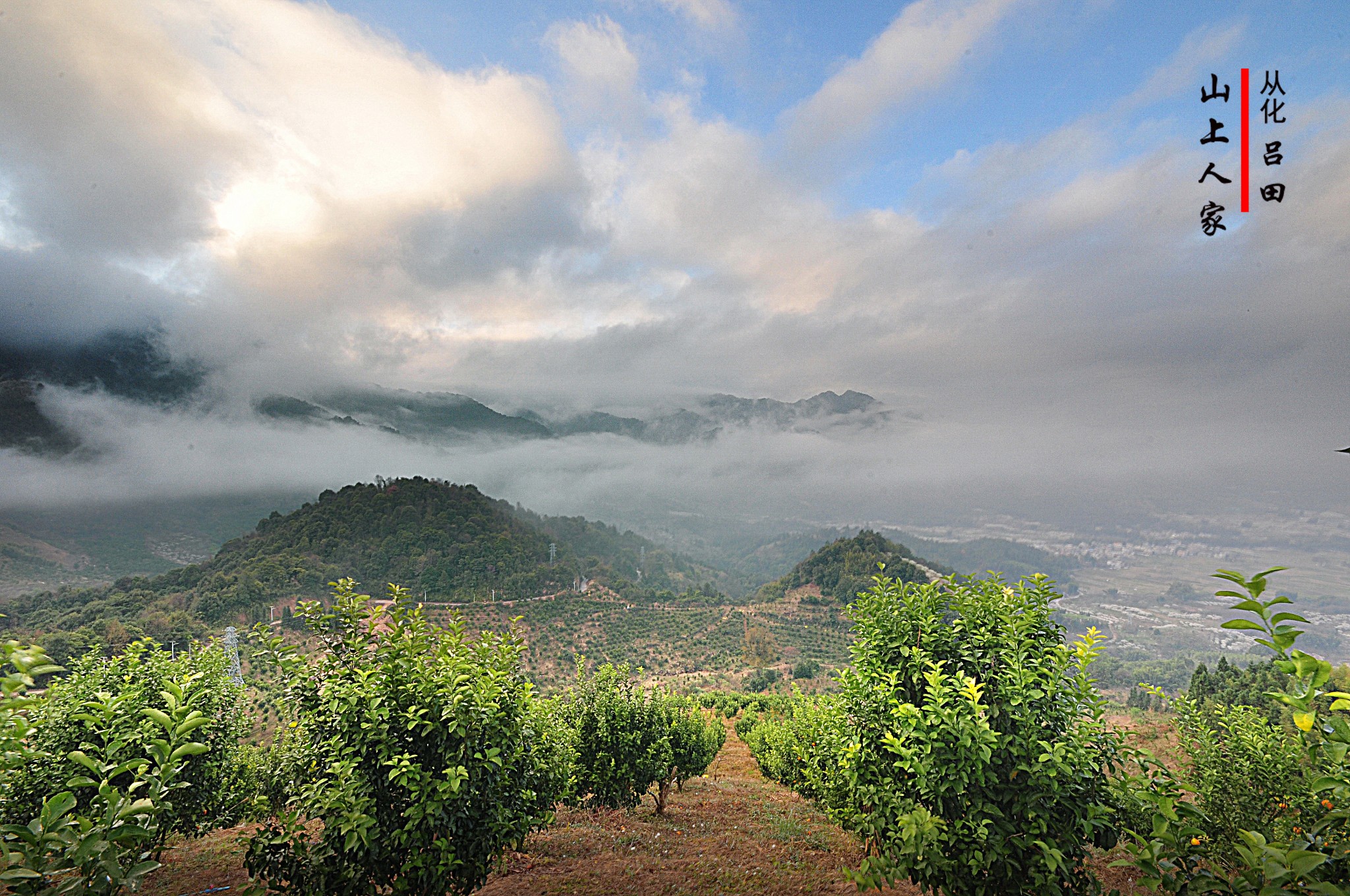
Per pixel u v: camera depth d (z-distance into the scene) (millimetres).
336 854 6070
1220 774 7832
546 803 9281
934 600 6418
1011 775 5332
